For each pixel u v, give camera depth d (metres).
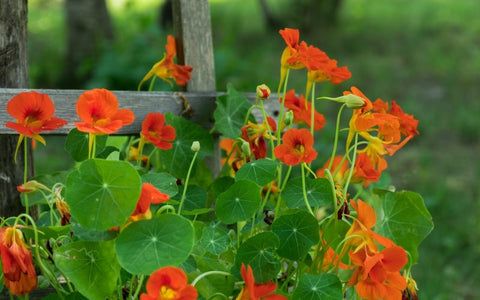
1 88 1.62
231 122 1.73
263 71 6.60
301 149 1.52
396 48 9.14
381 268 1.43
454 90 7.12
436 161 4.98
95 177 1.38
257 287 1.43
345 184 1.56
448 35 9.90
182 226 1.38
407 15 11.51
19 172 1.69
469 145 5.40
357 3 12.37
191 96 1.75
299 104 1.70
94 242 1.41
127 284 1.55
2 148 1.68
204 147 1.70
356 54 8.89
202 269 1.50
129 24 9.46
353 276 1.46
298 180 1.54
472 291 3.08
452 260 3.37
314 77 1.63
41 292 1.60
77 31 6.78
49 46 8.73
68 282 1.49
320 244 1.53
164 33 6.50
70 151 1.65
